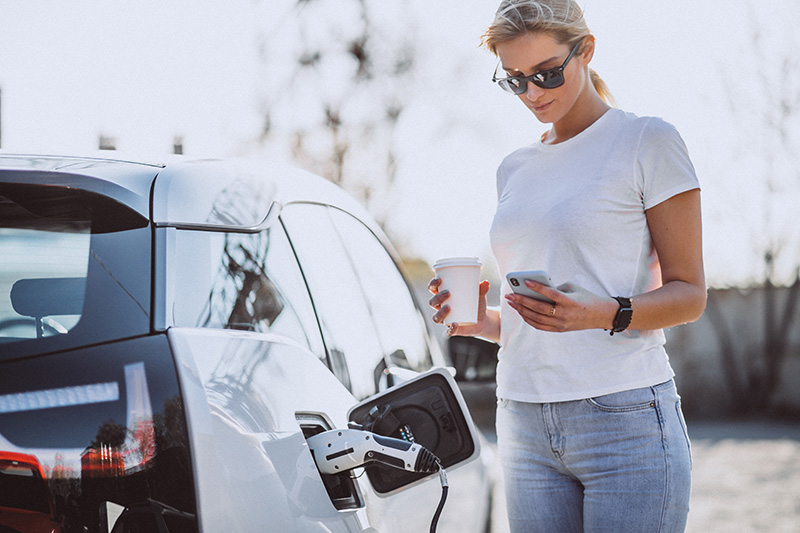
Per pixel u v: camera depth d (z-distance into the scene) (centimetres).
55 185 151
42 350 138
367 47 1398
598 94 221
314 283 202
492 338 232
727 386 1600
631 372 194
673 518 193
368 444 156
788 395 1575
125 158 172
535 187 209
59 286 154
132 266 147
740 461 913
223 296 158
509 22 198
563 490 204
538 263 204
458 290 208
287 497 144
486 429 1126
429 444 172
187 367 139
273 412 152
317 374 176
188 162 175
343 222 247
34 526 129
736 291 1599
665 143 195
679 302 189
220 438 137
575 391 196
